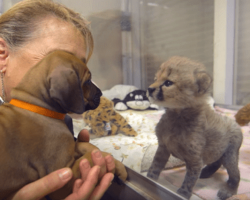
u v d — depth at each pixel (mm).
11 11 849
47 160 684
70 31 833
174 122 551
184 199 552
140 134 826
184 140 526
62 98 667
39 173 675
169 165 622
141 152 745
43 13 831
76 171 708
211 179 500
